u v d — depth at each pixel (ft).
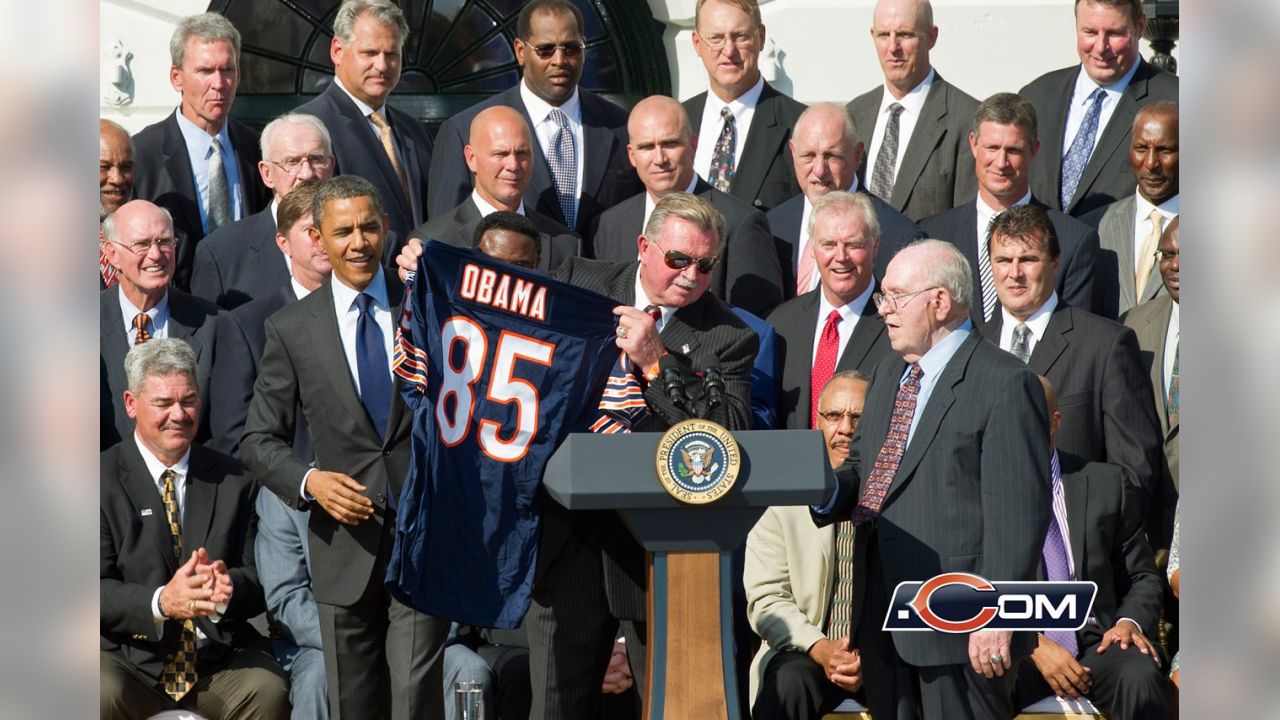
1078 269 79.51
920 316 63.93
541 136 86.53
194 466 72.49
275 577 71.67
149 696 68.69
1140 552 71.61
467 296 62.44
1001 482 62.08
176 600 68.49
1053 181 87.66
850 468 65.51
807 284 81.10
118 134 81.92
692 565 57.06
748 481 56.18
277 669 70.18
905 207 86.84
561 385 62.75
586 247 84.02
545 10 86.07
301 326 67.56
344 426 66.64
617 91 106.01
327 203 67.92
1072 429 75.15
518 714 70.79
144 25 102.42
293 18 105.09
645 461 56.24
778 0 103.55
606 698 72.43
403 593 60.54
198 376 77.56
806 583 70.59
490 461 62.03
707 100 89.15
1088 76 87.45
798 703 67.41
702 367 61.46
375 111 86.33
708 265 65.00
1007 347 77.00
